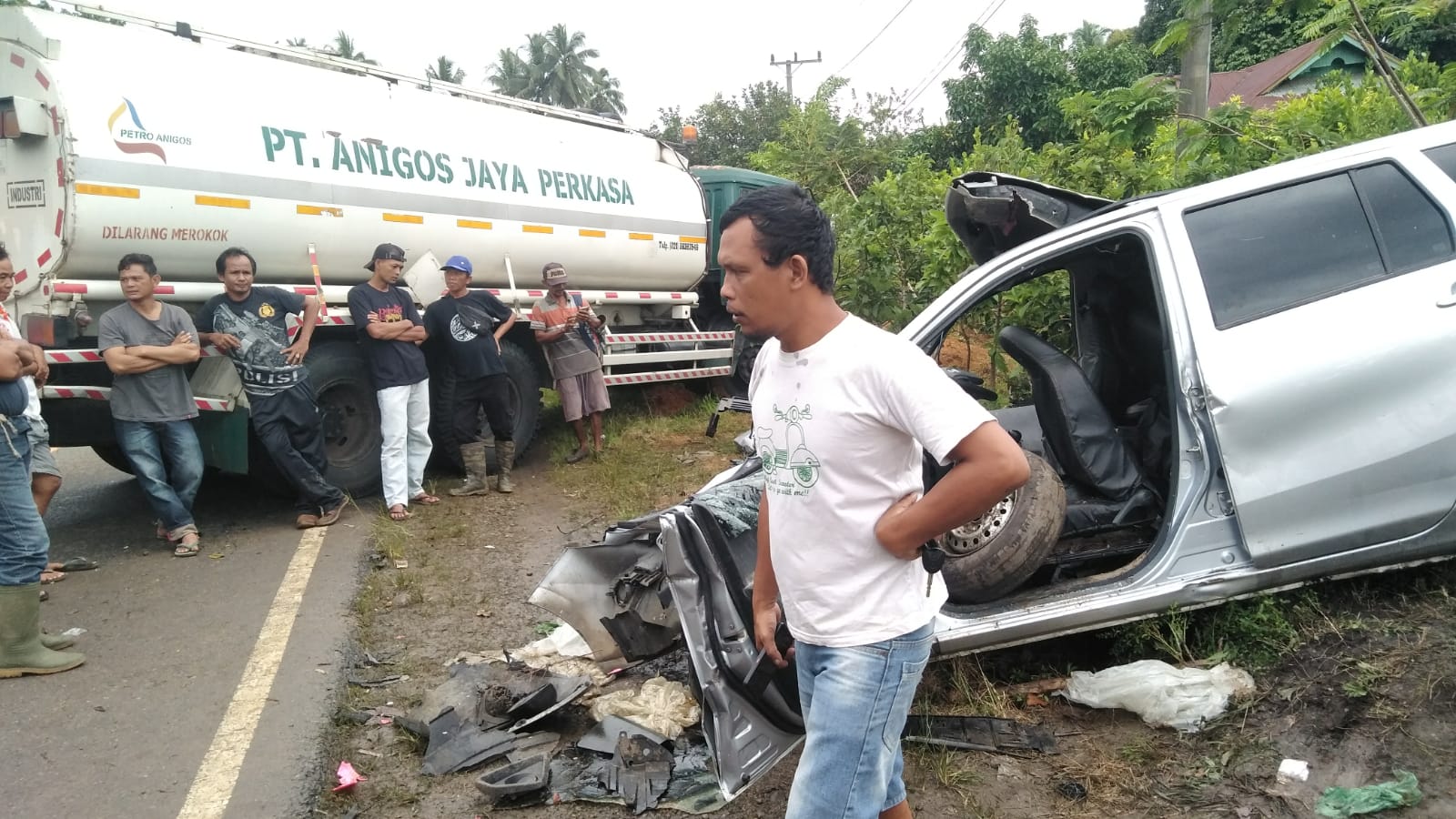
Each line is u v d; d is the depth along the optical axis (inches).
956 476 66.7
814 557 73.1
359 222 253.9
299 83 248.8
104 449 271.9
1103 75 832.3
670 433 353.1
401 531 236.7
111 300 219.5
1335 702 120.7
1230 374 126.6
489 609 186.4
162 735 138.0
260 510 257.6
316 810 120.0
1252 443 126.4
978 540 136.3
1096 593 130.6
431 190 270.7
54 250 206.2
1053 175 313.0
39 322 206.4
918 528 68.9
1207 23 251.3
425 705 146.6
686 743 131.8
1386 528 129.0
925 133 871.7
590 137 334.0
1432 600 133.3
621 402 399.5
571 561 135.9
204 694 150.6
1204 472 129.5
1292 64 736.3
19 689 152.8
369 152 256.5
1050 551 135.8
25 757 132.2
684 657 157.5
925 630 74.7
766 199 70.2
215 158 224.4
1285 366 126.3
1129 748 121.5
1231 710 124.6
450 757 130.4
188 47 230.5
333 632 174.2
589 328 312.2
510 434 280.8
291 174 238.8
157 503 215.2
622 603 136.8
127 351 204.8
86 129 204.1
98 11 218.1
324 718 142.8
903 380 67.2
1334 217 134.5
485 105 299.7
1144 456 161.6
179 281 228.7
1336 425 126.9
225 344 221.8
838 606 72.9
